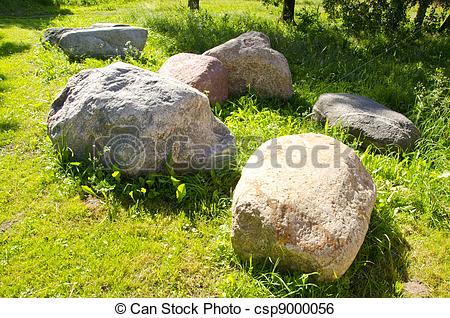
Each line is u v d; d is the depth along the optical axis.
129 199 4.05
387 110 5.54
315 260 3.04
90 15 12.98
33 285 3.19
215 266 3.42
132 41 8.09
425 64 8.01
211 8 13.74
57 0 14.80
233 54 6.22
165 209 3.96
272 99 6.34
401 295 3.29
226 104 6.00
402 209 4.13
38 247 3.50
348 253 3.08
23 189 4.17
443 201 4.28
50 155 4.61
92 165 4.33
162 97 4.12
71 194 4.11
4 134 5.11
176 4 13.95
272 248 3.16
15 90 6.41
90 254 3.45
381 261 3.54
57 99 4.70
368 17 9.20
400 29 9.05
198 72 5.75
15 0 13.32
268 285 3.19
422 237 3.87
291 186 3.24
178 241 3.62
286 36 8.84
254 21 10.04
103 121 4.15
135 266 3.37
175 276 3.30
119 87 4.28
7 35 9.60
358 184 3.52
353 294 3.28
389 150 5.04
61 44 7.99
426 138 5.42
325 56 8.05
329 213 3.13
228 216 3.89
